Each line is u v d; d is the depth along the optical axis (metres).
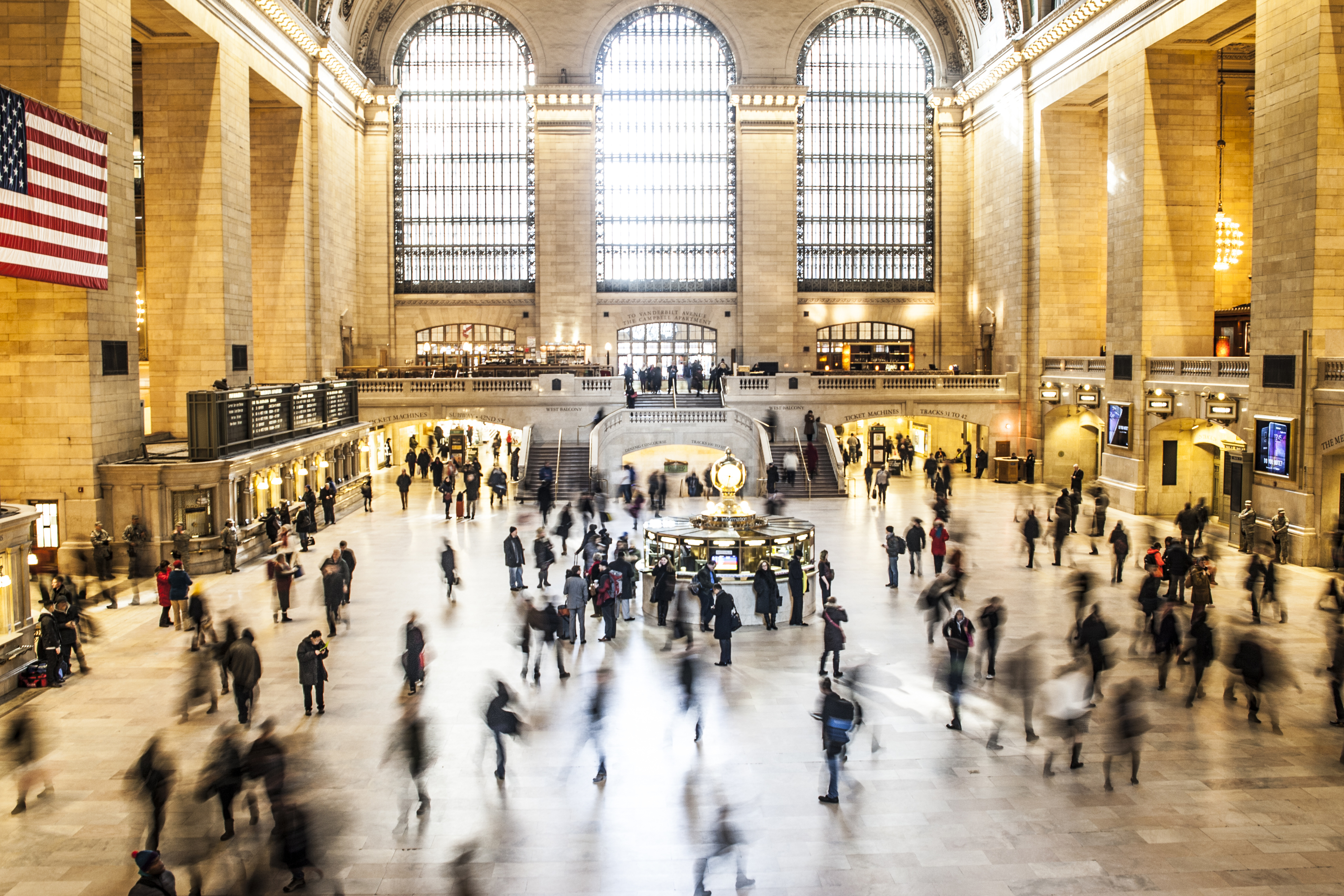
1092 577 17.25
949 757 13.01
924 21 48.59
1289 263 24.81
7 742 13.33
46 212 20.02
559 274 47.97
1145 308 32.41
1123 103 33.25
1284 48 24.92
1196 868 10.27
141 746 13.35
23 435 22.78
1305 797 11.87
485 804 11.70
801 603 19.02
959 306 49.25
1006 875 10.14
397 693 15.35
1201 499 25.75
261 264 38.91
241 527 25.09
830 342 49.69
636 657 17.17
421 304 48.50
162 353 30.84
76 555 22.77
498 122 48.31
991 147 44.69
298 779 12.34
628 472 34.44
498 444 40.91
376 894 9.79
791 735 13.70
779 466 37.06
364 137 47.25
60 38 22.42
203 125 30.66
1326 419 23.66
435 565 24.61
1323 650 17.34
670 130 49.25
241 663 13.80
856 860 10.42
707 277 49.78
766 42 48.22
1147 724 11.94
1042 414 40.34
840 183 49.59
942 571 23.08
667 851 10.63
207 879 10.05
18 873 10.17
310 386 31.70
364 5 45.06
